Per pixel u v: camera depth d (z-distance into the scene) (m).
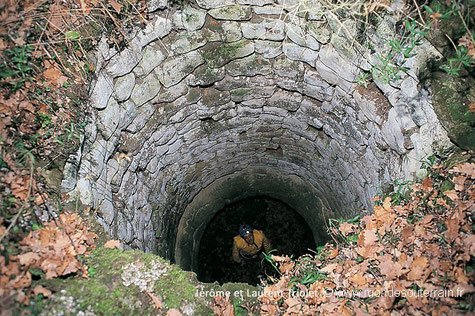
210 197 4.88
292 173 4.75
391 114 2.52
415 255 2.11
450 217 2.12
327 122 3.36
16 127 2.05
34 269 1.81
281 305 2.29
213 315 2.11
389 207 2.45
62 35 2.20
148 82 2.79
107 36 2.35
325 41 2.51
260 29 2.66
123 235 2.94
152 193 3.59
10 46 2.04
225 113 3.50
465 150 2.23
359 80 2.48
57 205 2.14
